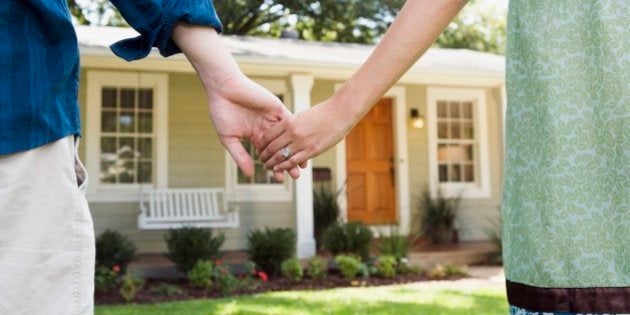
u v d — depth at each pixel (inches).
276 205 337.1
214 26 47.3
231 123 49.3
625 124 34.8
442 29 39.9
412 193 363.9
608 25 35.9
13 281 32.0
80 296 34.3
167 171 320.8
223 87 48.1
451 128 377.1
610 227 34.9
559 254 36.2
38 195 33.1
